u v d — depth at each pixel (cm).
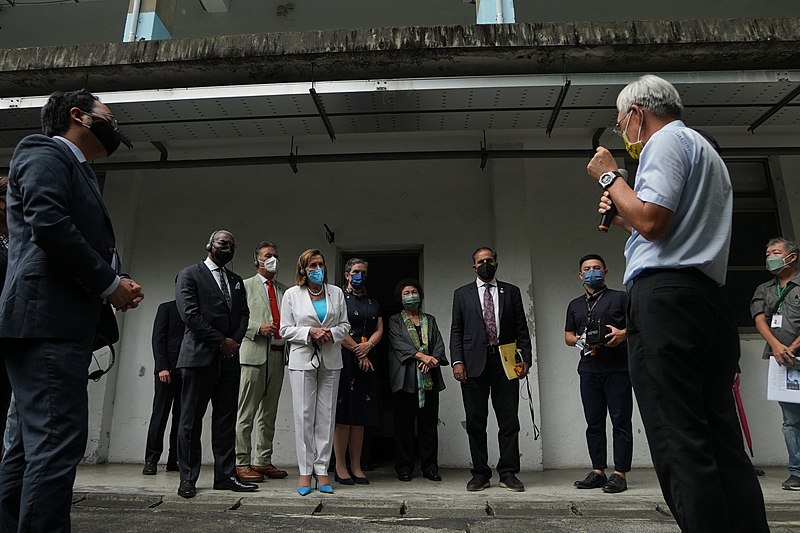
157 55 425
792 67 425
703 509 145
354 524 269
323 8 636
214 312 360
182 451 341
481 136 558
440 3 625
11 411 190
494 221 538
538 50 409
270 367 435
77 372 175
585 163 562
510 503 315
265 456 430
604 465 391
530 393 495
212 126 471
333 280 550
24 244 177
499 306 405
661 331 156
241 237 563
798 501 323
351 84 415
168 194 577
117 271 203
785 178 547
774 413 501
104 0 658
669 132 167
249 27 638
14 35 659
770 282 422
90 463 498
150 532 252
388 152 564
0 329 168
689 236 160
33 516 158
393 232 556
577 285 535
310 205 567
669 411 153
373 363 440
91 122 197
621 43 403
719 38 400
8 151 575
